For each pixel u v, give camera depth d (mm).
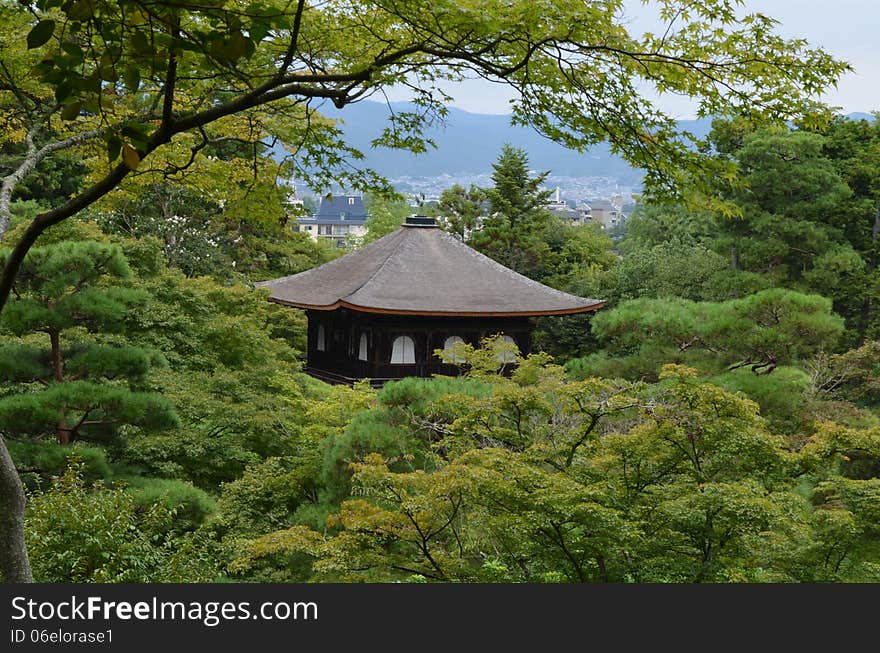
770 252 40000
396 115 8594
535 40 6414
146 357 13711
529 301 37375
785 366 26672
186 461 16719
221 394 19203
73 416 13891
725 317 25188
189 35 4445
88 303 13086
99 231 21875
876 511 8953
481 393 14969
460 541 10547
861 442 9766
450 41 6562
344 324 38438
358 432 14133
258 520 15773
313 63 7637
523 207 51594
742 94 6805
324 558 9906
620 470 9891
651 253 46594
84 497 10242
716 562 9328
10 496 5992
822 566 9297
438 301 36500
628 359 26594
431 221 41625
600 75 6777
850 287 40531
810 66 6457
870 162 43750
